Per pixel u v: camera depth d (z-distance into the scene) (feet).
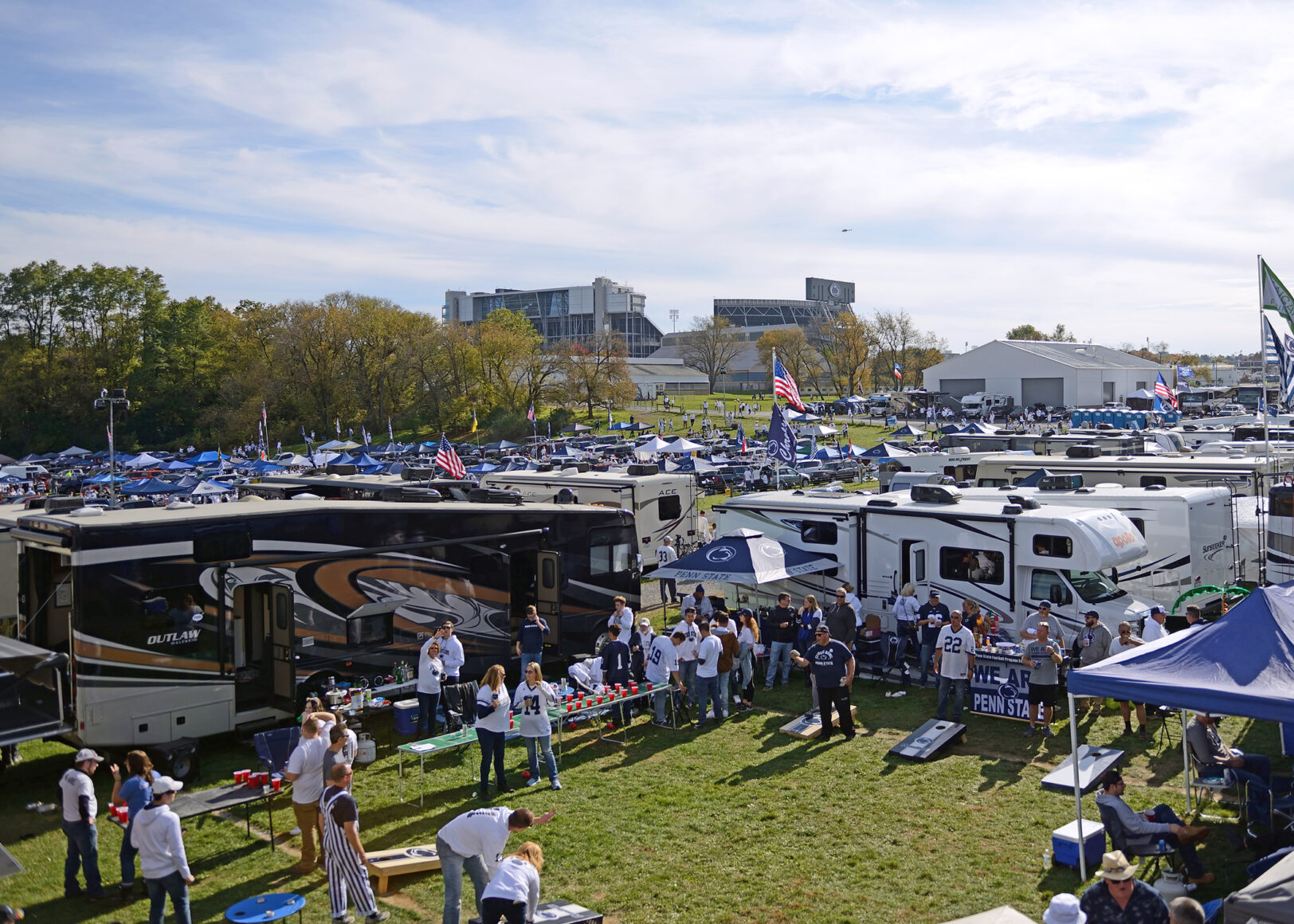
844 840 32.81
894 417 313.32
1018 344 350.02
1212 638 29.91
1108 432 138.10
